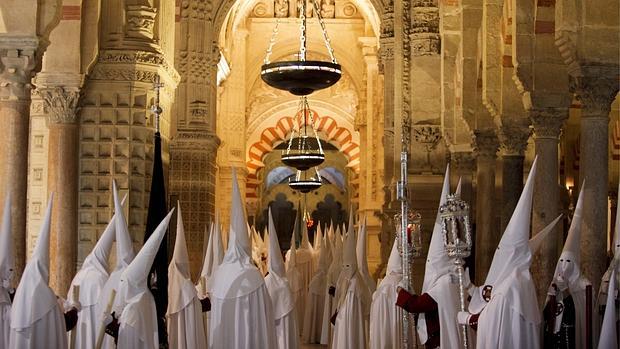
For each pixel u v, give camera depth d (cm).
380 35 2869
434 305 937
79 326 1110
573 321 937
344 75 4231
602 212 1289
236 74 3722
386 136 2794
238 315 1167
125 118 1571
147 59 1573
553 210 1512
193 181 2731
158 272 1088
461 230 904
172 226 1739
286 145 4700
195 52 2758
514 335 834
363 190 3884
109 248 1145
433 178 2345
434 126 2359
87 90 1573
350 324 1528
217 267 1293
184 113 2747
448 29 2159
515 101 1770
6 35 1327
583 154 1296
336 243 1903
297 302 2105
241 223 1190
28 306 946
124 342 976
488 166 1986
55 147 1551
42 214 1814
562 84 1508
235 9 3491
